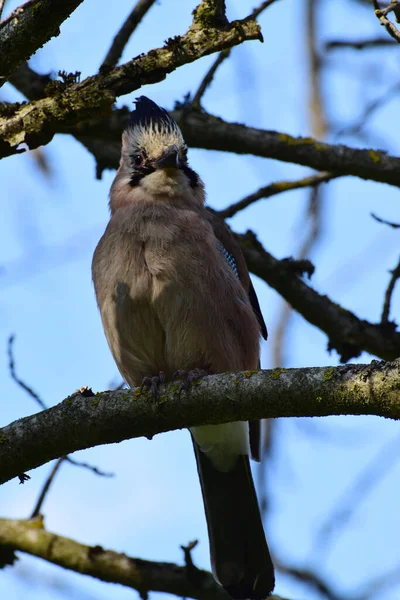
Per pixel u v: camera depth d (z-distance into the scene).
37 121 8.07
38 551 10.91
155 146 10.62
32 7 7.09
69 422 7.41
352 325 11.86
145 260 9.39
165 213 9.63
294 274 12.06
